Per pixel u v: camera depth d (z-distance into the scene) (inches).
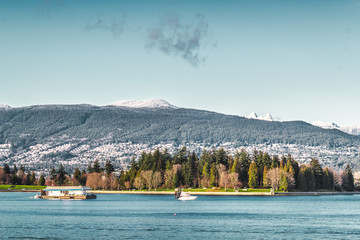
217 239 6688.0
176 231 7342.5
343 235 6993.1
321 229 7549.2
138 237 6820.9
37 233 7135.8
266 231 7342.5
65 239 6648.6
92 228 7652.6
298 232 7258.9
